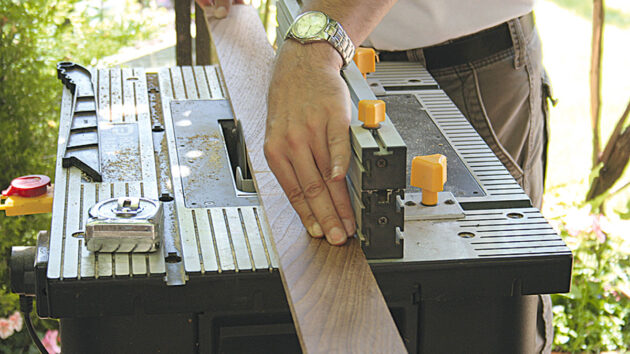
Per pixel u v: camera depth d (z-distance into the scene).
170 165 1.38
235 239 1.13
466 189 1.29
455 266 1.06
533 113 1.93
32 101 2.66
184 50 2.63
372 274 1.01
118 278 1.02
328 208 1.08
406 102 1.65
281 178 1.09
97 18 3.56
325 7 1.21
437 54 1.86
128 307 1.04
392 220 1.05
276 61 1.18
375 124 1.06
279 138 1.08
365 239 1.06
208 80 1.82
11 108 2.65
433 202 1.23
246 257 1.08
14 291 1.21
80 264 1.05
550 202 2.93
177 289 1.03
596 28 2.81
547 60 5.27
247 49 1.86
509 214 1.22
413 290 1.07
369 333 0.89
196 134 1.51
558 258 1.08
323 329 0.90
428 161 1.18
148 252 1.08
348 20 1.19
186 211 1.22
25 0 2.64
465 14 1.77
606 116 4.45
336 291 0.97
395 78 1.78
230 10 2.12
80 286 1.01
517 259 1.07
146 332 1.07
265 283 1.05
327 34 1.16
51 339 2.56
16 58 2.64
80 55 2.80
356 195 1.07
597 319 2.66
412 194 1.27
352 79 1.28
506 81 1.86
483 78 1.86
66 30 2.80
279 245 1.08
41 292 1.07
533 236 1.14
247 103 1.57
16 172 2.64
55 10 2.70
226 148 1.47
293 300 0.95
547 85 1.98
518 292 1.09
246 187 1.34
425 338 1.12
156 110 1.63
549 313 1.63
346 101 1.09
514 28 1.82
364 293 0.97
